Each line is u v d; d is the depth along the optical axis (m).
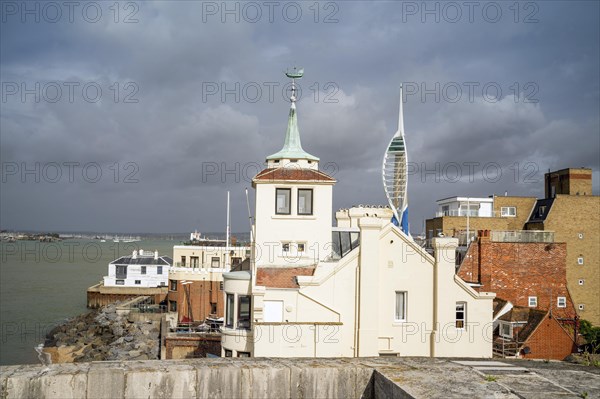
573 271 69.25
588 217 70.31
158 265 124.75
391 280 36.31
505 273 51.12
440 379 10.35
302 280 35.34
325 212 40.22
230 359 11.45
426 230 79.94
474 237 58.72
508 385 10.18
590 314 68.81
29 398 9.83
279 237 39.81
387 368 11.00
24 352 75.06
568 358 14.54
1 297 136.75
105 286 122.25
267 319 35.22
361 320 35.16
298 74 48.72
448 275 36.66
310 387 10.85
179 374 10.40
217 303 82.38
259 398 10.67
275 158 47.19
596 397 9.70
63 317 108.00
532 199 76.88
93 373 10.12
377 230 35.88
